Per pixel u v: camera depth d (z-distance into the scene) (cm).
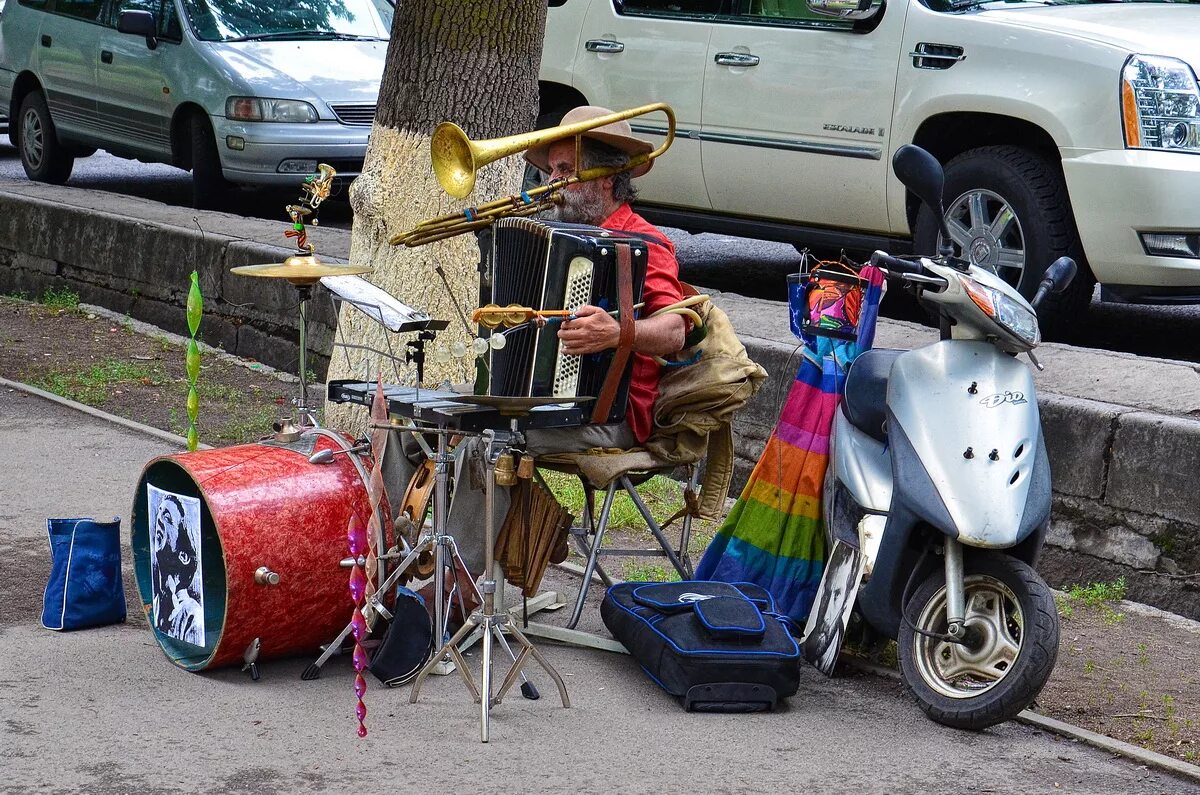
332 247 852
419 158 613
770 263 1050
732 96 825
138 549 448
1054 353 596
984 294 397
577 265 409
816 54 786
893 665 448
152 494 423
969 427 397
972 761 375
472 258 620
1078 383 553
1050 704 416
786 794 352
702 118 841
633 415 449
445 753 371
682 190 867
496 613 401
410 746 375
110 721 385
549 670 400
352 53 1161
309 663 433
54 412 723
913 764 372
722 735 388
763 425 610
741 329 648
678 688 403
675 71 852
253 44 1153
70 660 427
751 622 408
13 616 462
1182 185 661
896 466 405
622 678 429
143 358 855
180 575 418
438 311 616
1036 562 406
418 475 436
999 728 399
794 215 821
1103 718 407
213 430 706
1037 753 382
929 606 407
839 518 442
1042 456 403
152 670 421
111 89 1232
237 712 393
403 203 615
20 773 352
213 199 1159
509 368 417
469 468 425
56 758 361
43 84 1316
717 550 477
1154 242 671
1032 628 382
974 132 759
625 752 375
